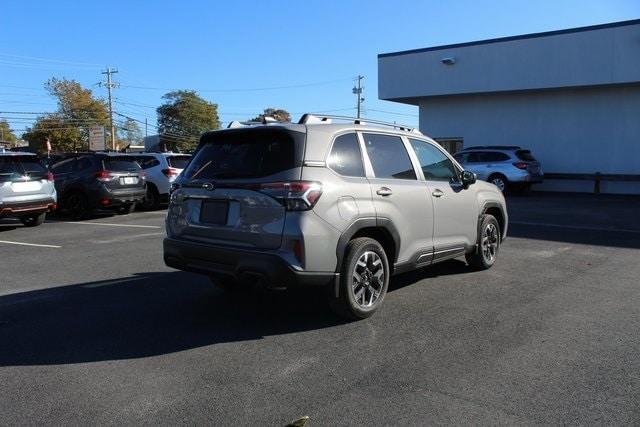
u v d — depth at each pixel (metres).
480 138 23.53
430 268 7.79
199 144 5.84
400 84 24.17
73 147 73.12
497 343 4.80
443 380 4.08
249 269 4.93
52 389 4.02
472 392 3.88
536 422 3.46
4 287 7.02
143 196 15.42
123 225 13.07
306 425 3.47
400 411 3.63
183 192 5.60
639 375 4.14
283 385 4.04
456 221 6.77
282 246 4.84
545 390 3.90
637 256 8.53
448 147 24.47
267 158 5.11
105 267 8.15
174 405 3.76
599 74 19.39
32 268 8.18
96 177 14.32
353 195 5.23
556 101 21.67
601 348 4.67
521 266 7.88
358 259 5.31
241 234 5.06
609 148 20.72
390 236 5.68
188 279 7.31
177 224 5.66
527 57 20.84
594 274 7.34
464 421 3.49
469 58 22.22
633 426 3.42
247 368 4.36
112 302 6.24
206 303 6.16
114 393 3.95
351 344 4.84
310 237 4.84
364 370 4.29
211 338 5.04
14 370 4.36
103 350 4.77
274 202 4.88
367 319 5.50
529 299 6.16
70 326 5.41
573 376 4.12
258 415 3.61
